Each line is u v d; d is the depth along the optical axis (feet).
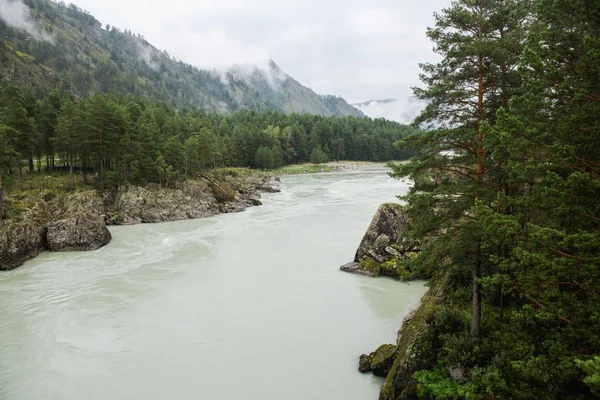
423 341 47.03
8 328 68.23
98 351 60.13
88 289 87.20
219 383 51.29
